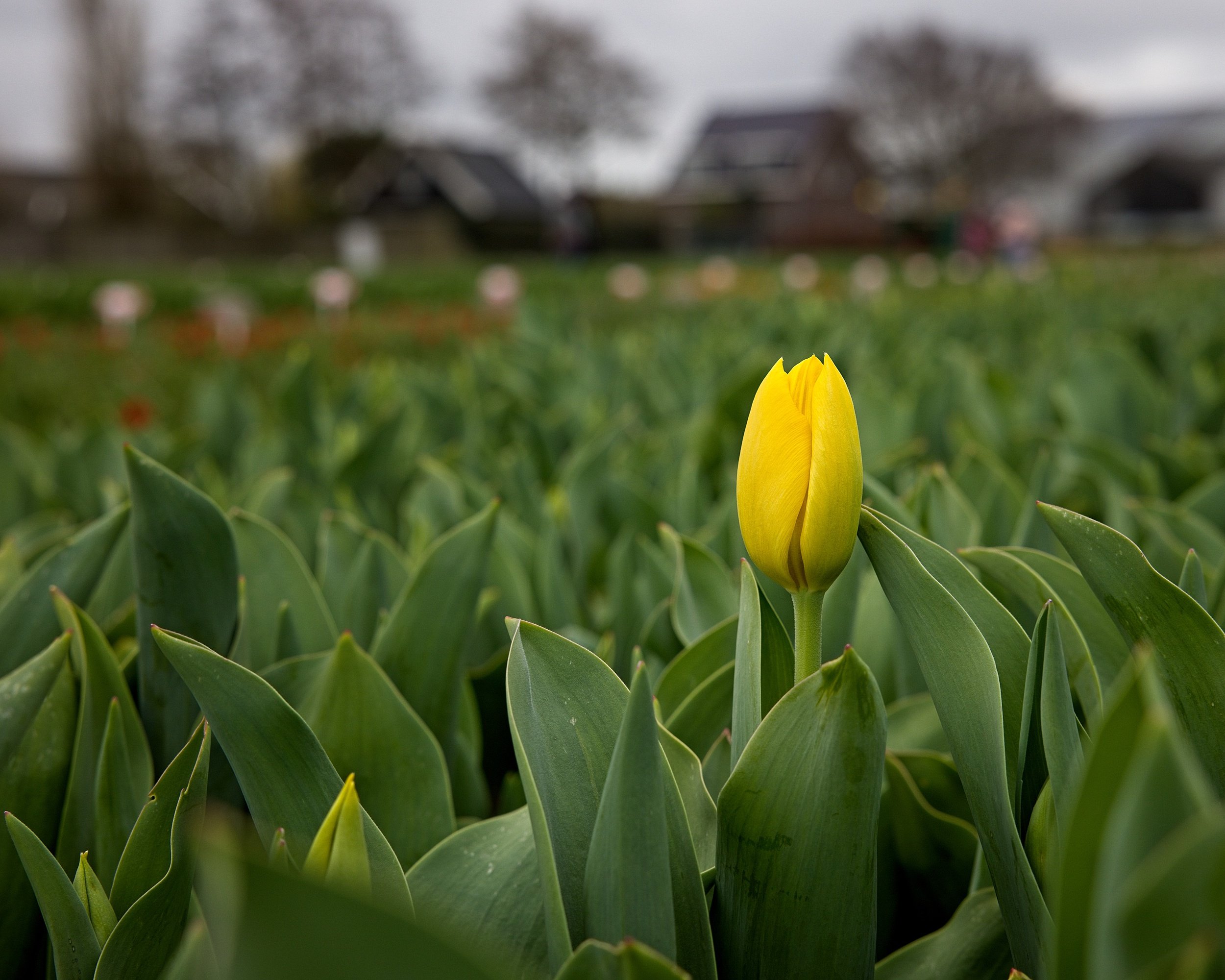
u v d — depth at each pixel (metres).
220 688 0.83
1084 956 0.50
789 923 0.77
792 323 4.92
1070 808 0.75
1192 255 31.53
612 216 52.66
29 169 63.50
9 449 2.45
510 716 0.74
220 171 55.09
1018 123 63.12
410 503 2.35
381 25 55.72
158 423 5.57
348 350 9.92
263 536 1.40
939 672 0.78
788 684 0.96
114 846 1.07
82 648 1.12
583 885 0.78
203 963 0.68
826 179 63.75
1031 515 1.49
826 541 0.74
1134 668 0.47
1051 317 5.90
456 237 53.22
